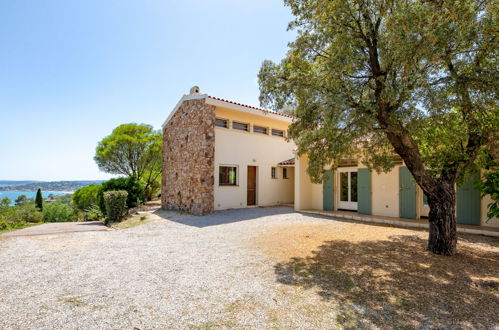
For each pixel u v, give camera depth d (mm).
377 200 10883
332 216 11391
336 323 2826
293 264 4977
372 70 5363
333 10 4977
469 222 8547
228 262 5141
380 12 4914
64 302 3381
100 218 13438
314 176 6301
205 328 2727
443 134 5711
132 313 3070
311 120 5910
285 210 13453
